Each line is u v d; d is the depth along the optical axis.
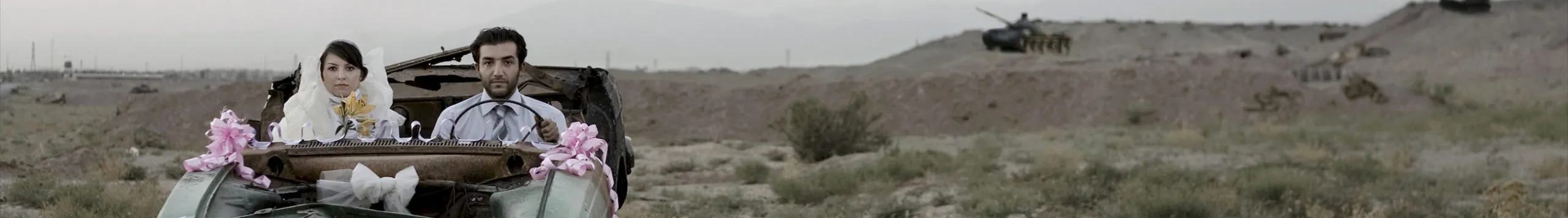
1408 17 128.12
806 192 14.41
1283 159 20.55
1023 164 20.95
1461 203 13.31
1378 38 122.12
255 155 5.47
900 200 13.96
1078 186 14.16
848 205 13.05
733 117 44.81
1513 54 89.88
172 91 59.12
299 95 6.52
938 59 119.25
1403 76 81.94
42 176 13.83
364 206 5.36
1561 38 94.81
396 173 5.51
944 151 26.97
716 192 15.40
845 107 25.56
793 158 24.69
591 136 5.66
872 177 17.17
